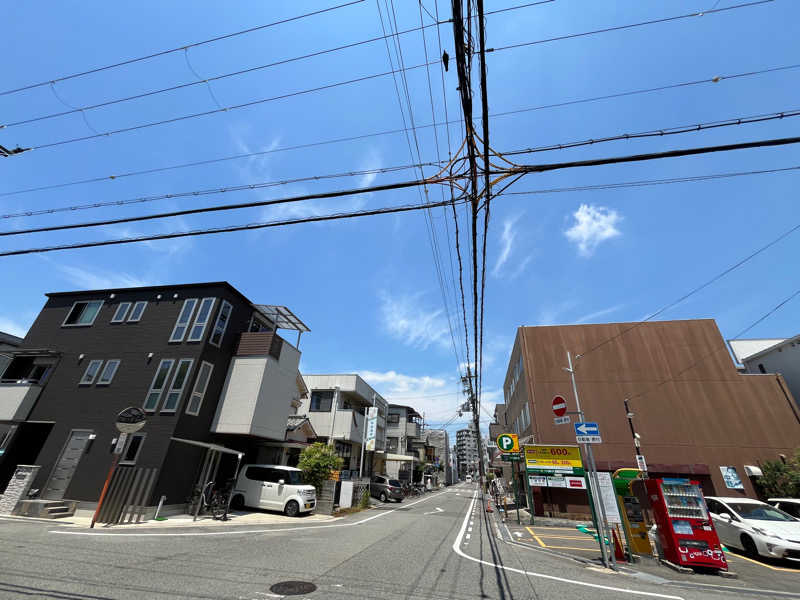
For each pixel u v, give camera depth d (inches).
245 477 593.6
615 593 231.6
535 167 225.0
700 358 746.8
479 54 172.2
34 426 567.5
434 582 237.8
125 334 603.2
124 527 388.8
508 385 1298.0
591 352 791.7
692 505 324.8
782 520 381.1
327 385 1085.8
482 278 327.0
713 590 250.1
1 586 187.2
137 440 501.7
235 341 643.5
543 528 564.4
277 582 219.5
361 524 517.0
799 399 732.0
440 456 3090.6
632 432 663.8
